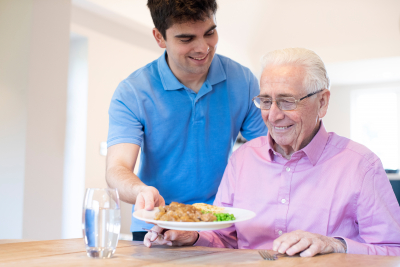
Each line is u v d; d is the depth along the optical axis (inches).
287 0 234.1
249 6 226.4
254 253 43.9
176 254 43.3
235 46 251.8
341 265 36.4
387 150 309.4
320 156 55.1
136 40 182.2
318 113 54.7
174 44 60.5
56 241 51.4
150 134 68.4
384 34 234.1
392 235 48.7
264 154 60.2
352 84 316.8
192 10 55.7
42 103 133.9
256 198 58.1
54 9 138.3
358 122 319.6
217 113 69.7
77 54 161.3
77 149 160.7
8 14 136.3
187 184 70.0
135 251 45.3
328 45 251.0
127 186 52.6
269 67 53.0
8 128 131.9
